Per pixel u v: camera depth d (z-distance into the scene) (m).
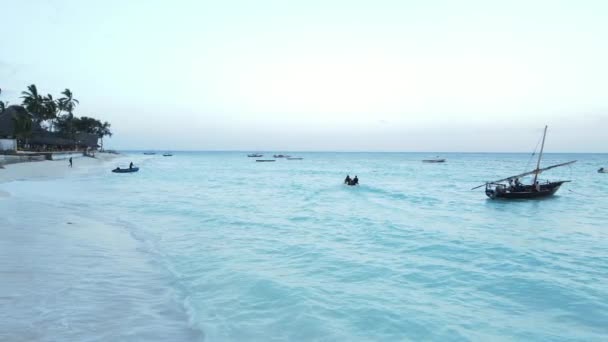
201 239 13.43
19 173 38.94
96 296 7.50
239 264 10.34
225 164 108.88
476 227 17.23
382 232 15.21
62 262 9.63
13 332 5.68
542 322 7.05
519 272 10.15
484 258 11.51
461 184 44.62
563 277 9.81
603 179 56.56
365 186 39.22
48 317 6.31
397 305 7.65
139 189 31.91
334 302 7.70
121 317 6.61
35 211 17.73
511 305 7.85
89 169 55.53
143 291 8.04
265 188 36.00
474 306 7.75
